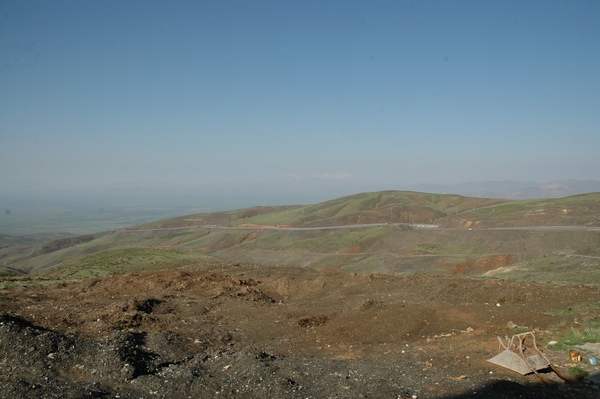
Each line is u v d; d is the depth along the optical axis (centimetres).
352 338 1538
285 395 930
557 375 1015
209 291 2534
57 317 1683
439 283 2466
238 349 1398
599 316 1608
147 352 1263
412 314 1750
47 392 940
